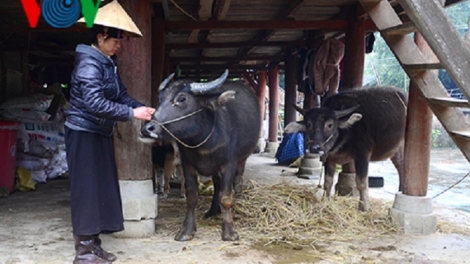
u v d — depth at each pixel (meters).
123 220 4.02
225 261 3.81
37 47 9.17
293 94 10.95
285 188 5.69
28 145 7.60
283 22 7.23
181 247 4.18
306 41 9.08
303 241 4.39
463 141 4.10
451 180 9.17
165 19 7.12
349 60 6.92
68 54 10.97
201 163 4.29
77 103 3.43
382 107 5.67
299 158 10.46
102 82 3.42
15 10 6.86
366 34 8.29
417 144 4.73
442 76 20.05
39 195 6.67
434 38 3.43
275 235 4.56
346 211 5.21
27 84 9.75
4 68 8.81
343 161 5.66
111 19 3.38
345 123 5.28
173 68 14.27
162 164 6.56
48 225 4.91
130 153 4.45
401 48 4.36
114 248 4.14
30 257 3.85
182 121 3.88
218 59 13.04
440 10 3.43
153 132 3.76
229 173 4.36
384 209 5.52
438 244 4.36
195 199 4.46
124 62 4.45
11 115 7.66
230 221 4.44
